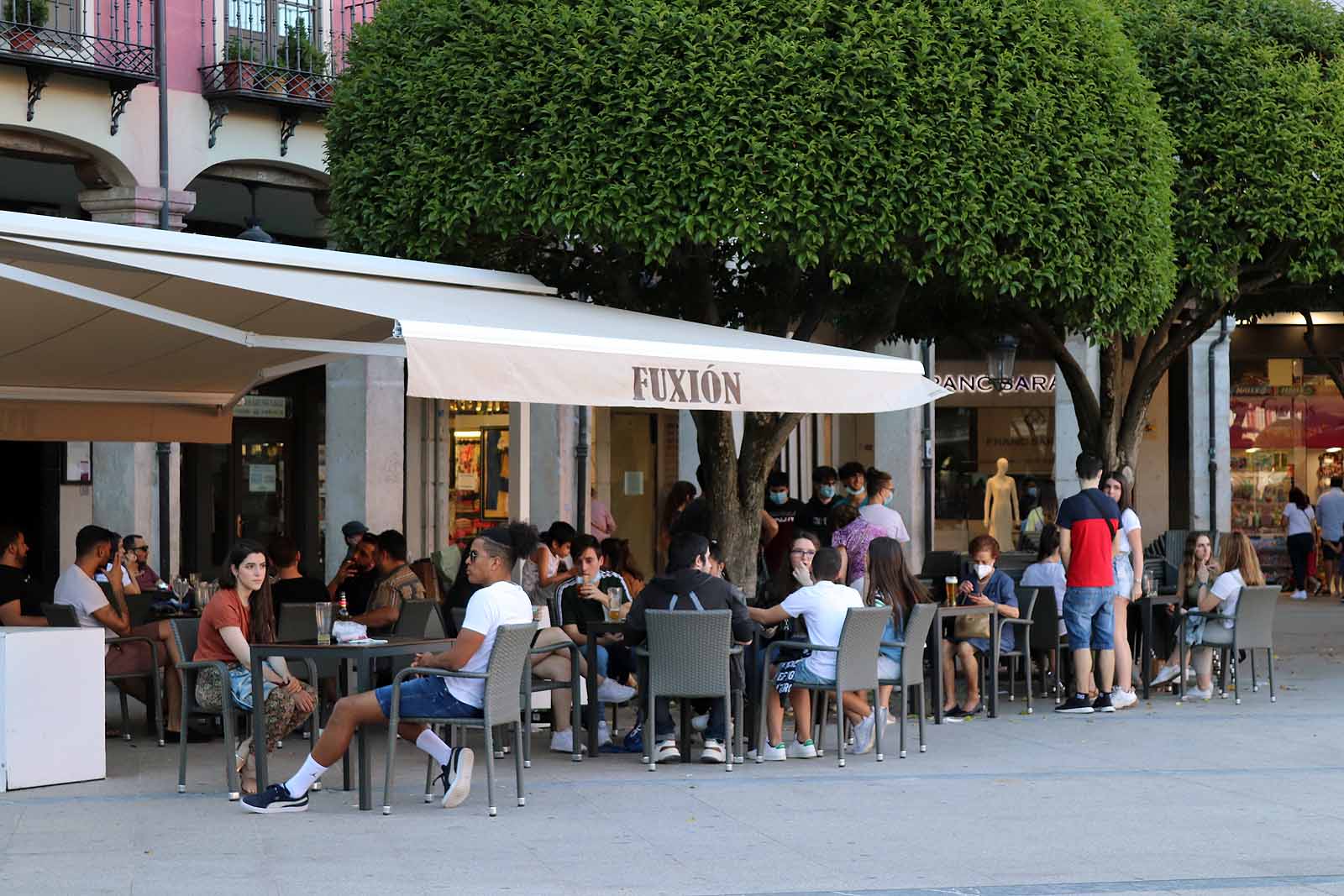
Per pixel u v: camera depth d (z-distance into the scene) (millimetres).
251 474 23484
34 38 17297
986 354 17516
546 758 11547
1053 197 12711
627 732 13000
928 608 11719
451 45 12867
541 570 13898
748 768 11016
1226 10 15766
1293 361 29359
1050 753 11641
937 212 12188
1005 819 9109
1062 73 12883
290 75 19234
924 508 23984
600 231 12367
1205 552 14898
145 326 11328
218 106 18766
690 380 10414
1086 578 13906
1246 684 16078
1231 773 10695
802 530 12242
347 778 10062
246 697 9805
